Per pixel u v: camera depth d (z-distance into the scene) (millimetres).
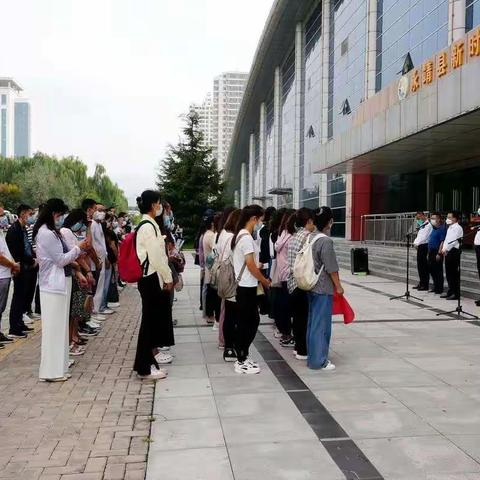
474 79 12703
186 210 44000
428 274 13477
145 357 5750
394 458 3777
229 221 6793
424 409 4770
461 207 25406
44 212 5723
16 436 4254
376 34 29406
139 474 3584
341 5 35656
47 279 5703
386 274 17016
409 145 18641
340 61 35781
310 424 4438
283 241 7211
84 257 7457
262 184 69375
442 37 21859
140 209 5914
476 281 12297
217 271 6855
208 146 45594
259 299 7816
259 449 3957
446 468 3619
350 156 22297
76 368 6305
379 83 29141
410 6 25078
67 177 74938
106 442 4117
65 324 5824
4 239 7680
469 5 20000
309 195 43781
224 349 6816
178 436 4219
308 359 6207
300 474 3555
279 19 45906
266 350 7176
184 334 8336
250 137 83438
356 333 8148
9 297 12984
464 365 6254
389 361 6465
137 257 5691
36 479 3518
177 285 8102
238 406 4902
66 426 4457
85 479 3516
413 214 21234
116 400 5117
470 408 4789
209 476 3543
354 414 4656
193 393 5305
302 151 46938
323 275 6098
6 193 67688
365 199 31281
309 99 44594
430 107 15016
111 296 11523
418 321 9164
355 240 31203
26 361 6660
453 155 21297
